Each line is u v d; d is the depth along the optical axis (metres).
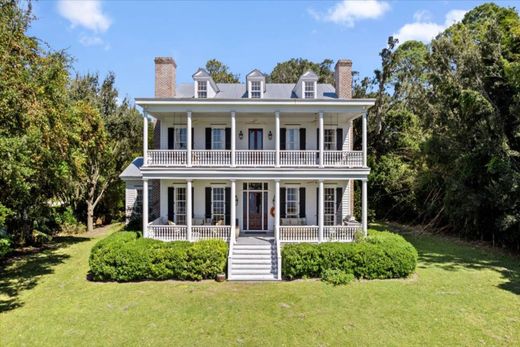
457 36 20.56
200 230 15.46
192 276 12.51
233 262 13.46
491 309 9.61
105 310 9.71
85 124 19.28
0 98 10.48
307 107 15.68
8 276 13.09
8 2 11.77
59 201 21.72
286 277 12.74
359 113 16.14
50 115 12.64
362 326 8.62
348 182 18.20
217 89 19.22
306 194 18.16
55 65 13.16
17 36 11.89
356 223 16.88
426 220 24.42
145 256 12.41
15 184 12.18
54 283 12.22
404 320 8.95
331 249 12.64
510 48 18.09
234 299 10.52
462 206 18.41
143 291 11.31
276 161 15.61
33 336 8.15
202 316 9.28
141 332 8.36
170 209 18.02
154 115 17.48
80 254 16.75
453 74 20.06
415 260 12.70
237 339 8.02
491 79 18.14
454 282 12.02
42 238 19.69
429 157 21.39
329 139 18.30
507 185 15.44
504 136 16.62
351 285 11.75
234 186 15.52
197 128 18.11
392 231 22.94
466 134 18.97
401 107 28.06
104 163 25.39
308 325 8.70
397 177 25.16
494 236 18.05
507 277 12.65
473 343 7.77
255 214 18.36
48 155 13.77
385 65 26.42
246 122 18.16
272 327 8.60
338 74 18.41
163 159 15.84
